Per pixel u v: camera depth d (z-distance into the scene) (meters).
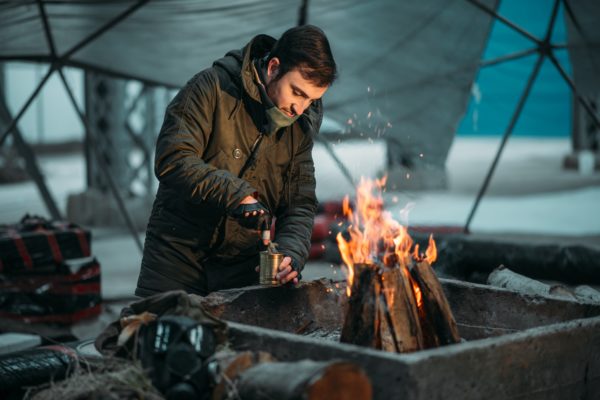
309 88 2.71
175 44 6.30
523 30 6.68
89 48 6.34
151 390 2.26
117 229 10.66
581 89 6.83
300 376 2.01
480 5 6.35
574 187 14.88
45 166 21.14
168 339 2.27
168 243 3.01
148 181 11.04
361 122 7.20
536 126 9.61
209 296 2.76
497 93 9.00
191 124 2.86
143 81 6.82
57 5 5.44
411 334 2.45
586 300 2.85
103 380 2.31
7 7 5.28
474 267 6.23
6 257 5.34
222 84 2.90
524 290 3.04
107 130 10.82
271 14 6.12
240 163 2.96
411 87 7.11
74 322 5.50
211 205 2.89
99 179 11.01
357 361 2.17
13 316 5.34
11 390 3.04
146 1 5.47
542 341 2.37
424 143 7.32
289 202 3.12
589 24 6.32
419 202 12.05
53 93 26.42
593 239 8.96
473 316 2.94
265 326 2.86
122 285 7.32
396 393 2.10
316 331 2.96
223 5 5.80
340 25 6.58
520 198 13.33
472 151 24.95
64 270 5.48
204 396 2.26
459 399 2.17
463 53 6.95
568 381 2.44
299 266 2.97
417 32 6.75
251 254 3.10
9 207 13.05
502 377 2.27
